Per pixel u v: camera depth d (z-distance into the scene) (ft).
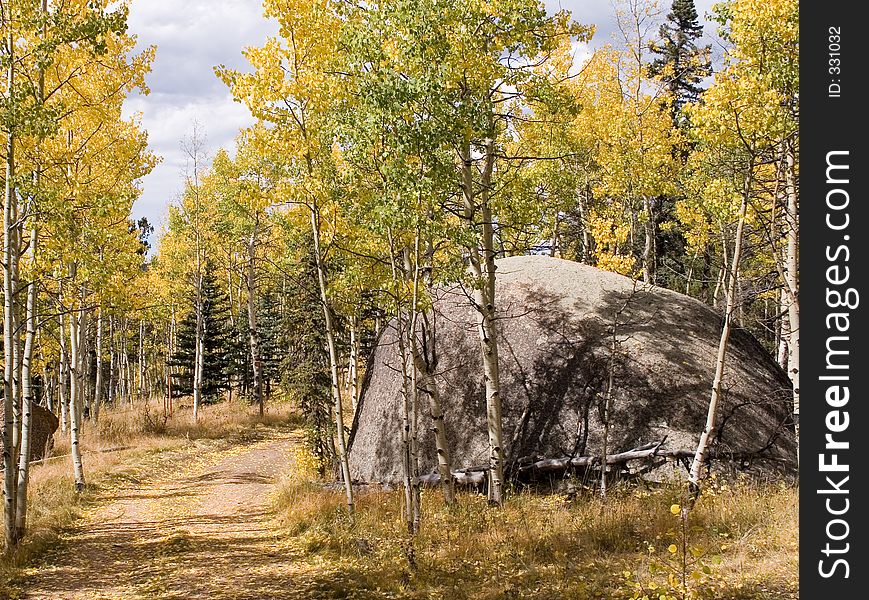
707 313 56.65
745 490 39.34
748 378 50.70
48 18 34.68
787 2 31.89
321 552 34.94
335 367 39.83
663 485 42.78
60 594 29.30
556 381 51.49
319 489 50.67
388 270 41.34
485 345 43.70
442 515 40.50
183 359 118.52
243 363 132.26
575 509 40.04
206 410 109.09
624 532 33.68
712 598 23.21
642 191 65.36
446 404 54.19
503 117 41.86
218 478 61.36
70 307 54.65
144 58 47.91
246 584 30.19
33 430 66.74
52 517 41.98
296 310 63.87
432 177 33.99
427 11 33.60
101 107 45.57
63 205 36.14
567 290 57.41
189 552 35.99
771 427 47.32
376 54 33.86
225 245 113.50
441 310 58.90
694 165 58.13
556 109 40.88
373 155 34.45
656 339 52.29
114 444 75.72
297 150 36.52
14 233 36.94
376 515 41.45
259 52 35.73
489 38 37.17
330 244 38.96
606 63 70.08
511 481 46.65
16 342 38.81
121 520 44.16
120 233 57.16
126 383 160.56
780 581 24.06
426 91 32.55
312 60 36.63
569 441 48.73
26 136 35.83
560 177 49.73
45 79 41.22
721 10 37.73
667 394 48.57
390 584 29.58
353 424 63.31
